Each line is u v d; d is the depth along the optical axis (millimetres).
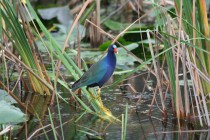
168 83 11430
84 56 15328
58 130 10188
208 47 11219
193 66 10500
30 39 11977
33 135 9539
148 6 21266
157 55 10164
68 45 16438
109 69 11164
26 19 11922
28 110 11125
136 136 9797
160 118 10875
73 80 13375
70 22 18234
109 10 21516
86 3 11836
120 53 15234
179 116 10688
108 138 9680
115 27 18156
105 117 10914
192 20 10828
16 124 10523
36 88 12508
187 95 10625
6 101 11359
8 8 11359
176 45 10461
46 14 18828
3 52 11797
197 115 10961
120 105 11695
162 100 10883
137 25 18562
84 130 10164
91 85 11234
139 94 12500
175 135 9906
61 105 11758
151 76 14055
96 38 16984
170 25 10828
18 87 12836
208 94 11352
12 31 11922
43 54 15852
